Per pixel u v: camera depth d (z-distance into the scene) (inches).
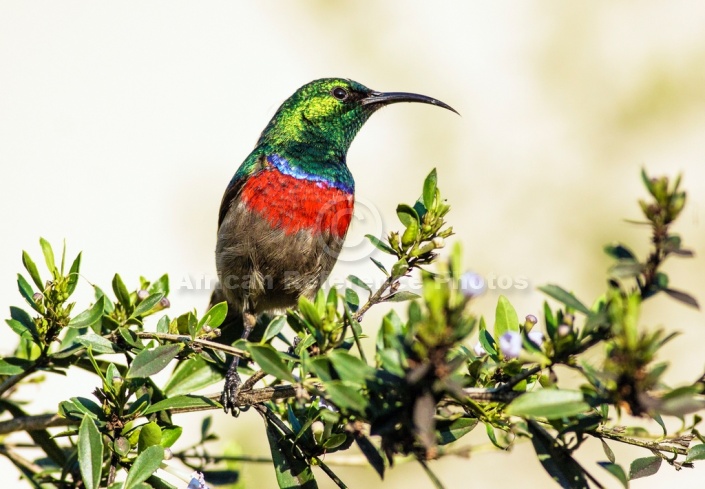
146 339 330.0
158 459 282.5
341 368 230.7
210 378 357.4
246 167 488.4
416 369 203.8
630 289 219.6
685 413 205.9
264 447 516.4
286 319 318.7
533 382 293.0
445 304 201.2
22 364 328.5
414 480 638.5
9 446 351.6
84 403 311.4
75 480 328.2
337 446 297.0
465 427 280.1
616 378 209.6
